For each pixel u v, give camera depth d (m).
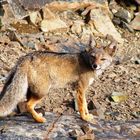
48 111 13.32
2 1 18.27
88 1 20.42
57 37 18.48
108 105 14.20
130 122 12.52
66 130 11.42
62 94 14.50
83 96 12.18
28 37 18.00
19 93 11.30
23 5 18.78
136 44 19.42
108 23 19.97
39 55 11.63
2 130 11.19
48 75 11.62
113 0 21.88
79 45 18.12
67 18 19.86
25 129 11.32
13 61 16.22
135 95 14.92
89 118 12.18
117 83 15.66
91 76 12.18
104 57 12.13
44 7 19.30
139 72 16.72
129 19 20.94
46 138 10.95
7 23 18.28
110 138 11.27
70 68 11.93
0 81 14.64
